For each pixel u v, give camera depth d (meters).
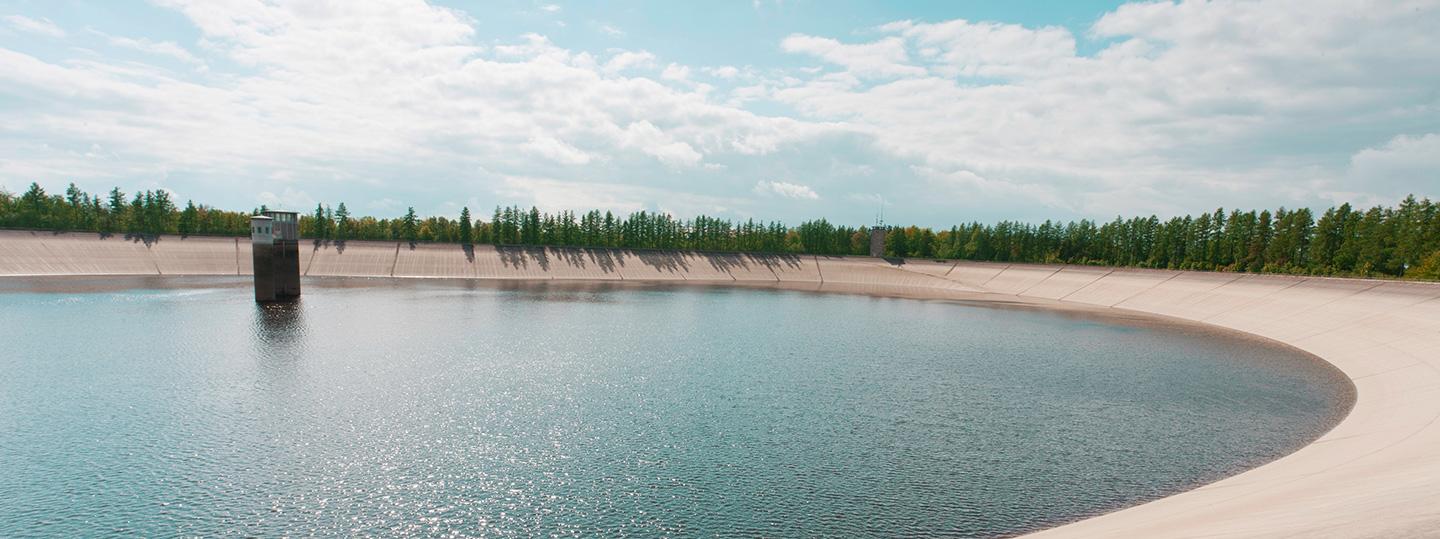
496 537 31.77
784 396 58.41
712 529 32.78
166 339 79.56
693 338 90.44
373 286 154.75
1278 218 179.75
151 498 35.38
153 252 170.25
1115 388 63.66
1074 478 39.91
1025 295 182.62
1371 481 30.89
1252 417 53.72
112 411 50.16
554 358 73.06
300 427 47.06
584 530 32.53
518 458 41.81
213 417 49.03
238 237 184.12
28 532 31.55
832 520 33.91
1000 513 34.88
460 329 91.88
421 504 35.12
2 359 67.50
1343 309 97.94
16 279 143.00
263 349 74.56
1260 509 28.50
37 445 42.88
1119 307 150.38
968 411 54.50
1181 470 41.47
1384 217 158.50
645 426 48.69
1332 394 62.00
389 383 59.94
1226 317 119.50
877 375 68.25
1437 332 74.44
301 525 32.66
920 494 37.25
